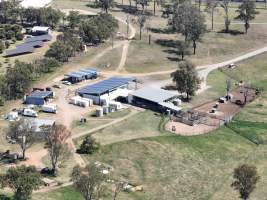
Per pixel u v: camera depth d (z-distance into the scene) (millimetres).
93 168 191375
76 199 196625
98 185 190750
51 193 197875
